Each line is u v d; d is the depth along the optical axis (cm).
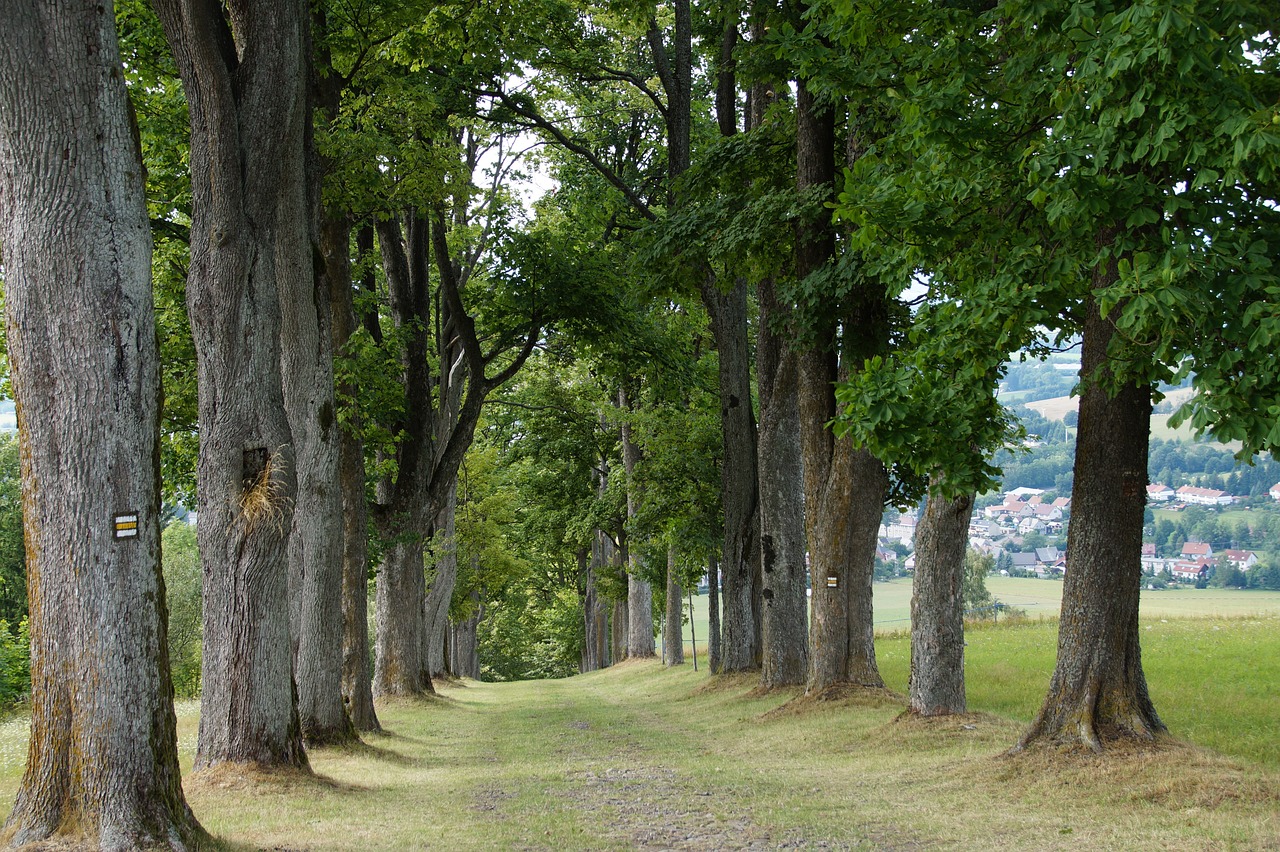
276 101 1145
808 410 1848
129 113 755
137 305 744
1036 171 841
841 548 1788
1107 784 908
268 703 1153
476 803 1066
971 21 1039
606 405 3500
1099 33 784
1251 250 765
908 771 1128
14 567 4772
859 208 1041
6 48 700
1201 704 1547
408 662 2695
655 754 1517
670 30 2858
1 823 766
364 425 2019
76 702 709
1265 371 710
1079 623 1029
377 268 2838
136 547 731
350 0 1695
